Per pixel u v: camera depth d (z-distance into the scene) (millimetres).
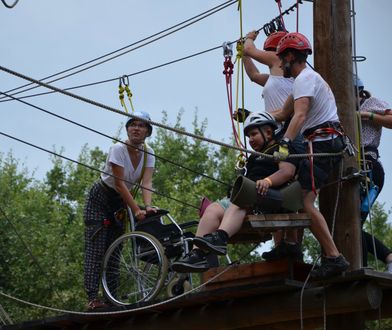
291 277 9203
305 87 8992
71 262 22672
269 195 8773
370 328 20250
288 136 8867
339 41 10016
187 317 9859
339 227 9617
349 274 8758
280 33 10555
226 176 28281
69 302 21438
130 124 10641
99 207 10875
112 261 10672
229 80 10688
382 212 26219
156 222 10484
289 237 9484
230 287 9180
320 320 10172
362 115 10141
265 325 10391
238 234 9695
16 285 21359
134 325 10211
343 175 9648
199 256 8867
